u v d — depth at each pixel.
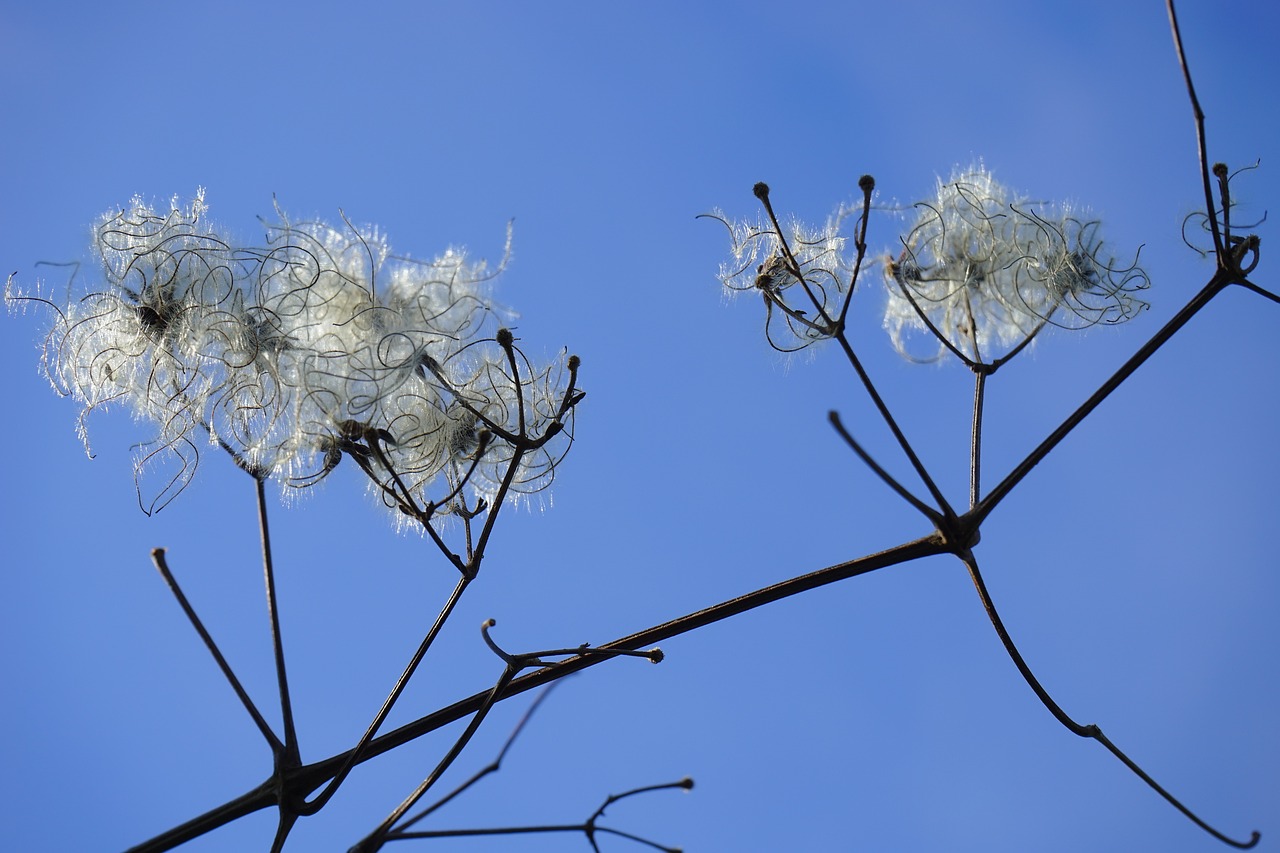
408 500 3.33
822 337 4.04
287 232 3.70
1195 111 3.38
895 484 3.16
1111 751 3.29
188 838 3.03
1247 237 3.46
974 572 3.28
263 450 3.57
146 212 3.80
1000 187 4.16
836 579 3.27
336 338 3.57
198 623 3.19
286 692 3.22
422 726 3.18
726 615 3.25
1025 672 3.27
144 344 3.69
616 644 3.21
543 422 3.88
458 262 3.80
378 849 2.79
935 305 4.20
